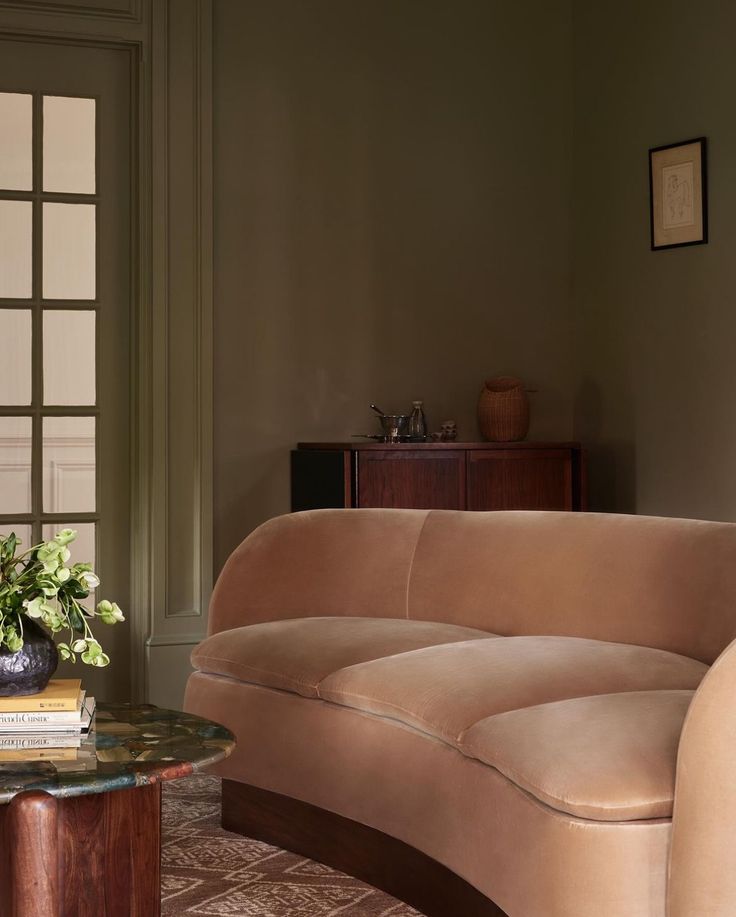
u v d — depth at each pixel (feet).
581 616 9.77
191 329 14.89
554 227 16.70
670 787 6.71
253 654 10.21
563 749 7.03
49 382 14.78
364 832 9.25
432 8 16.07
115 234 14.94
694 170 14.34
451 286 16.22
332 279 15.67
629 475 15.57
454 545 10.97
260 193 15.33
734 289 13.76
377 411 15.28
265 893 8.97
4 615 7.43
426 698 8.33
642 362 15.31
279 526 11.68
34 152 14.66
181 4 14.80
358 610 11.24
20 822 6.05
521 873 7.09
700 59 14.24
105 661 7.73
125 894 7.02
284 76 15.42
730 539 9.02
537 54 16.56
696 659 8.92
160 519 14.73
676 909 6.57
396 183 15.94
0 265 14.60
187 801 11.59
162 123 14.73
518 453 14.92
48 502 14.80
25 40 14.51
